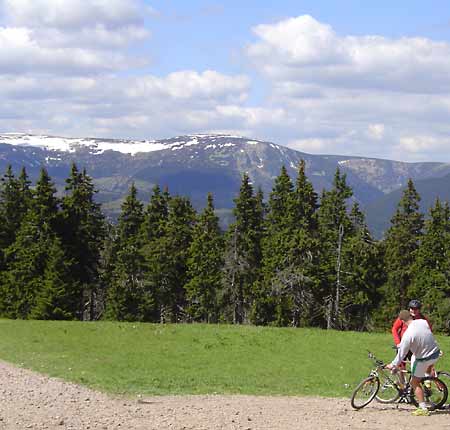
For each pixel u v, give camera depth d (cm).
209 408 1357
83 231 5969
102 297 6675
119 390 1614
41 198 5675
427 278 5697
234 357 2469
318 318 5781
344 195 6044
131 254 6131
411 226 6081
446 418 1251
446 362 2400
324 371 2188
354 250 5772
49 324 3416
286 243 5603
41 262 5591
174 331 3117
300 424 1180
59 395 1466
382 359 2456
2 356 2345
